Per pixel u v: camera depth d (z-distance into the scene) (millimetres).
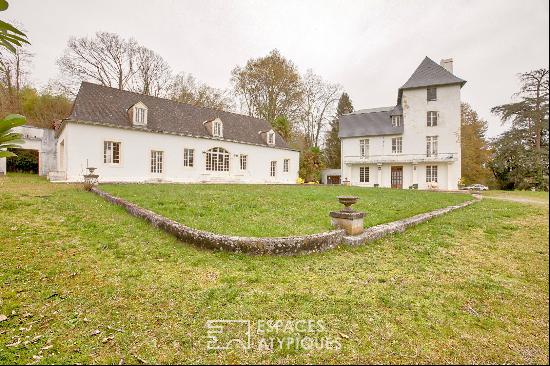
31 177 19562
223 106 40719
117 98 21812
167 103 24953
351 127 35125
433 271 4254
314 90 43156
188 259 4438
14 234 5230
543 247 5555
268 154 29672
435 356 2389
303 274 4004
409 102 31859
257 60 37281
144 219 6570
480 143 39594
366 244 5434
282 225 6156
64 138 19031
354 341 2559
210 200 9344
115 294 3293
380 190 17922
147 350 2373
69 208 7500
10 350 2309
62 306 3016
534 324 2906
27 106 31734
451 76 30469
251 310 3021
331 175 39719
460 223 7203
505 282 3939
